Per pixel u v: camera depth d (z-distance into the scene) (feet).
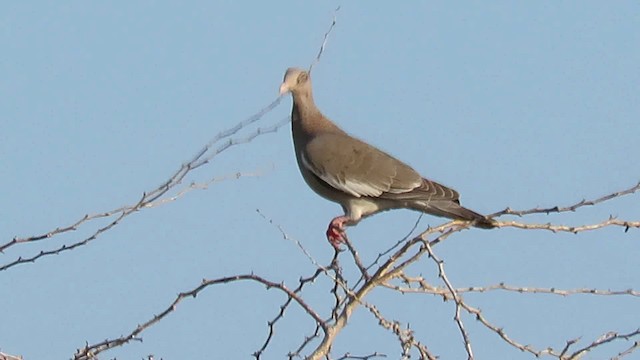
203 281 38.86
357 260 40.52
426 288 40.47
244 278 39.09
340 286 39.91
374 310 38.27
